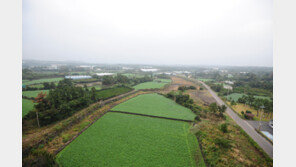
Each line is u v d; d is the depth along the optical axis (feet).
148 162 87.86
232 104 209.46
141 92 300.61
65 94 177.37
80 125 131.75
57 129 121.49
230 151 101.96
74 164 83.97
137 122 145.48
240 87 353.92
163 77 587.27
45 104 142.31
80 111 172.24
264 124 152.25
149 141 110.73
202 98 268.21
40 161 77.00
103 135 116.78
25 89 257.55
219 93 300.61
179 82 486.79
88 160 87.56
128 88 320.50
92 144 103.86
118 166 83.66
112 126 133.80
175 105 214.90
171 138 116.26
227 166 86.94
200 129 132.98
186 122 150.20
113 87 319.68
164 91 323.37
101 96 231.50
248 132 133.39
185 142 111.14
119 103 210.38
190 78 590.55
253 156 97.66
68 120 139.95
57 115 142.20
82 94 201.05
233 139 118.01
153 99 245.65
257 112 185.47
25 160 79.71
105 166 83.25
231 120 160.97
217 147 105.50
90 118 148.77
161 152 97.86
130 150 98.73
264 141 118.52
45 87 277.23
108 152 95.61
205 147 104.78
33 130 121.49
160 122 147.95
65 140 106.63
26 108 164.86
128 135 118.52
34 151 92.27
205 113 178.91
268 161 92.12
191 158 92.94
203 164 88.17
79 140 108.37
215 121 155.12
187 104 205.98
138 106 200.34
